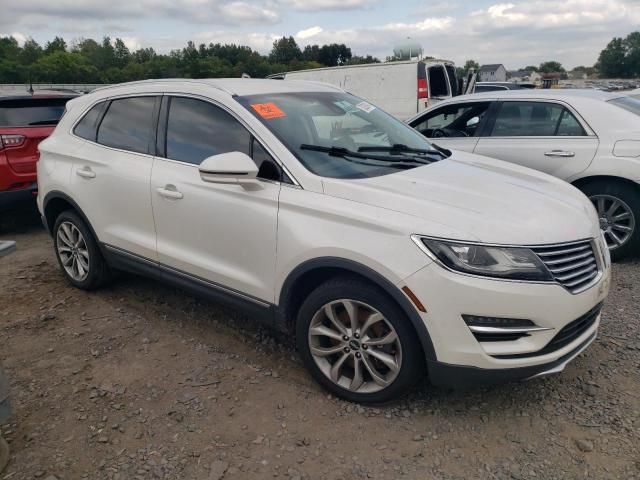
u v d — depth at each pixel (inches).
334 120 150.9
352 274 118.0
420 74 525.0
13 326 165.2
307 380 134.1
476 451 108.9
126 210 161.0
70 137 182.1
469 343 105.7
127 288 192.2
